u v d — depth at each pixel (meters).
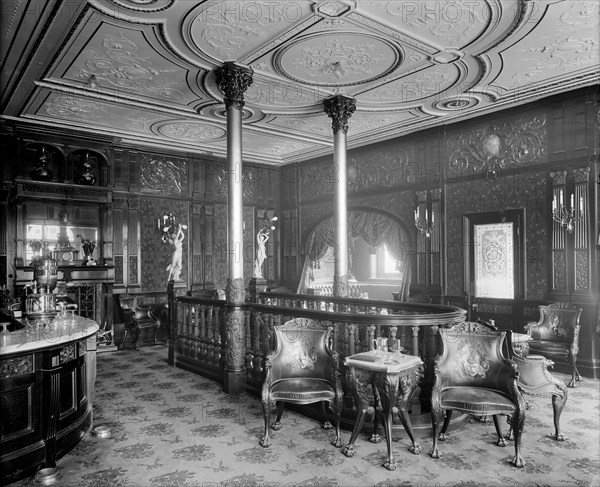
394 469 4.07
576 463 4.19
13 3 4.86
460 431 4.98
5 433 3.96
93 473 4.07
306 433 4.98
